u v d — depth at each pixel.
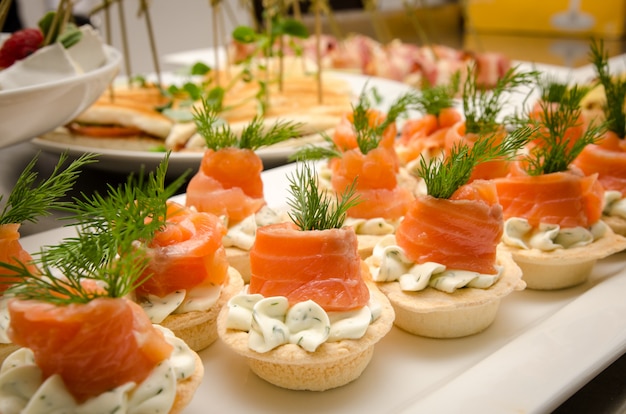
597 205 0.27
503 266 0.24
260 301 0.20
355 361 0.21
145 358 0.17
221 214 0.26
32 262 0.20
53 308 0.16
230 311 0.21
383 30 0.86
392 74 0.57
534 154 0.27
